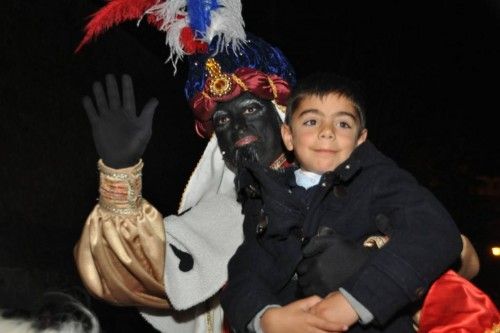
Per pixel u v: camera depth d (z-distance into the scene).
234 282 2.76
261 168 2.72
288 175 2.82
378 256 2.48
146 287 3.13
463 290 2.69
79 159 9.12
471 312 2.65
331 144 2.68
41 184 8.41
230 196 3.50
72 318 2.11
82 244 3.12
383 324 2.47
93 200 9.03
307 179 2.74
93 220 3.08
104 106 2.90
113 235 3.04
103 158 2.95
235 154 3.27
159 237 3.09
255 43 3.39
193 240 3.31
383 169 2.66
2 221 7.73
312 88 2.74
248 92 3.28
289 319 2.50
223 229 3.38
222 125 3.30
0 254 7.27
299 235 2.67
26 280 6.75
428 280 2.45
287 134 2.88
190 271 3.29
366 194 2.64
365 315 2.43
